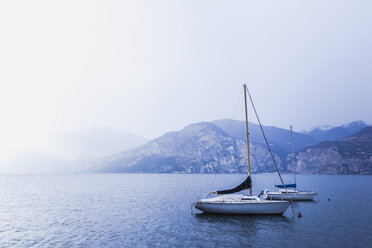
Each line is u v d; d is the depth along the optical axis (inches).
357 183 5541.3
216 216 1562.5
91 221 1556.3
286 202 1520.7
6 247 1064.2
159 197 2945.4
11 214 1875.0
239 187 1572.3
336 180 7057.1
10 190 4343.0
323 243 1032.2
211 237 1142.3
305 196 2337.6
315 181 6555.1
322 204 2132.1
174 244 1053.2
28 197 3132.4
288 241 1064.8
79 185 5708.7
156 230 1293.1
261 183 5876.0
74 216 1744.6
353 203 2198.6
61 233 1273.4
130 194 3358.8
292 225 1334.9
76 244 1083.3
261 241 1071.0
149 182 6840.6
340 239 1085.1
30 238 1190.9
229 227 1305.4
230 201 1562.5
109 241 1113.4
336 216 1578.5
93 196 3149.6
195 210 1918.1
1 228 1406.3
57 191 4033.0
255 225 1336.1
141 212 1859.0
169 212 1840.6
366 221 1435.8
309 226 1312.7
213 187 4672.7
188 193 3454.7
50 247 1052.5
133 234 1224.2
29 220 1628.9
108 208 2090.3
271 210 1519.4
